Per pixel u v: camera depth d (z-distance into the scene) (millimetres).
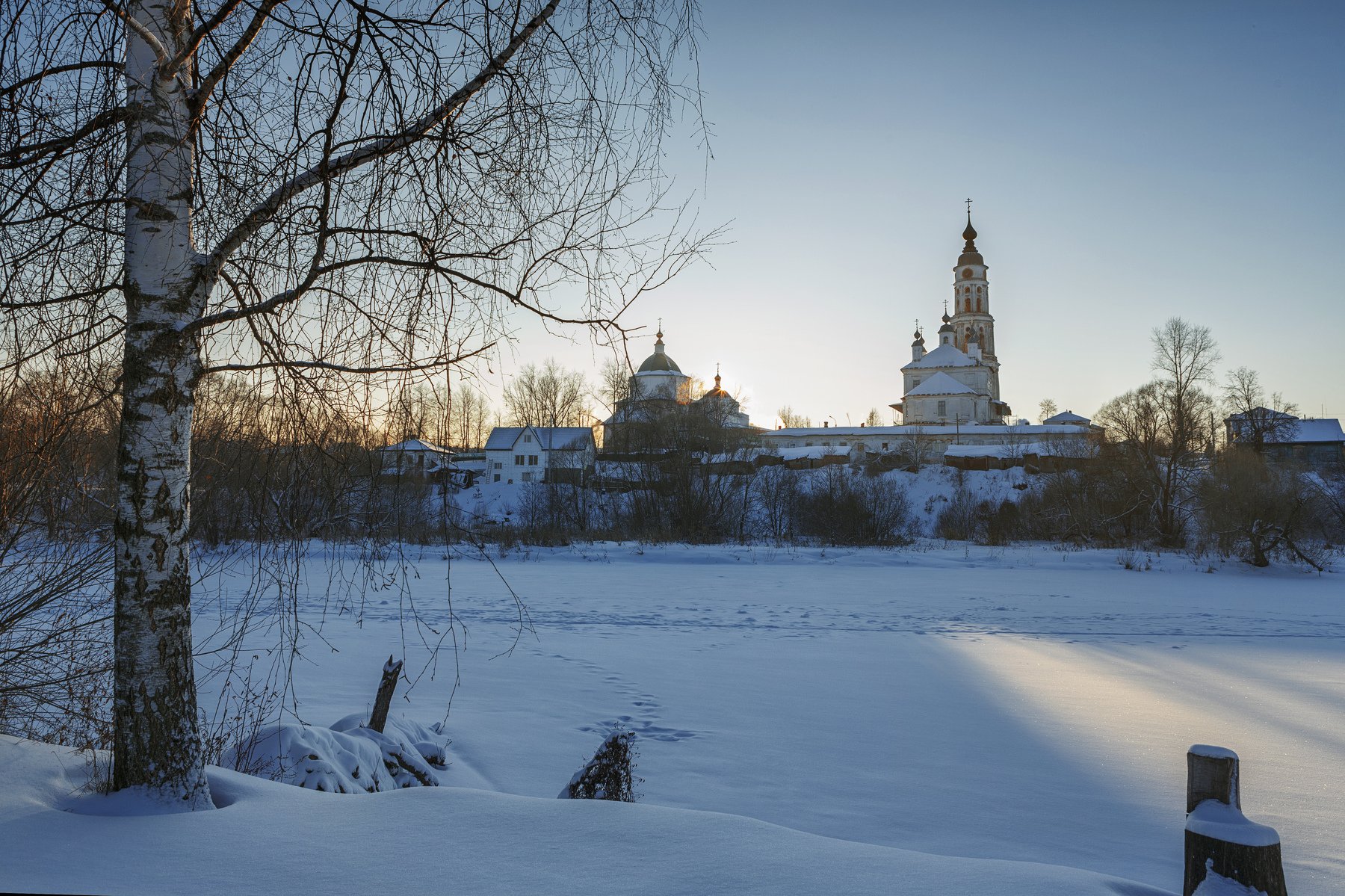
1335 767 9523
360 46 4648
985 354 126250
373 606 22812
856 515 48031
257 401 5055
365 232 4699
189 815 4203
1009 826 7477
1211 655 18000
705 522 46594
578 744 9586
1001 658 17125
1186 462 48688
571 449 49938
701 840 4031
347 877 3555
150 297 4535
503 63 4723
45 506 6035
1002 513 57875
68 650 6406
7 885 3303
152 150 4531
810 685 13805
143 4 4621
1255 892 3525
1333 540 50844
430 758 7965
